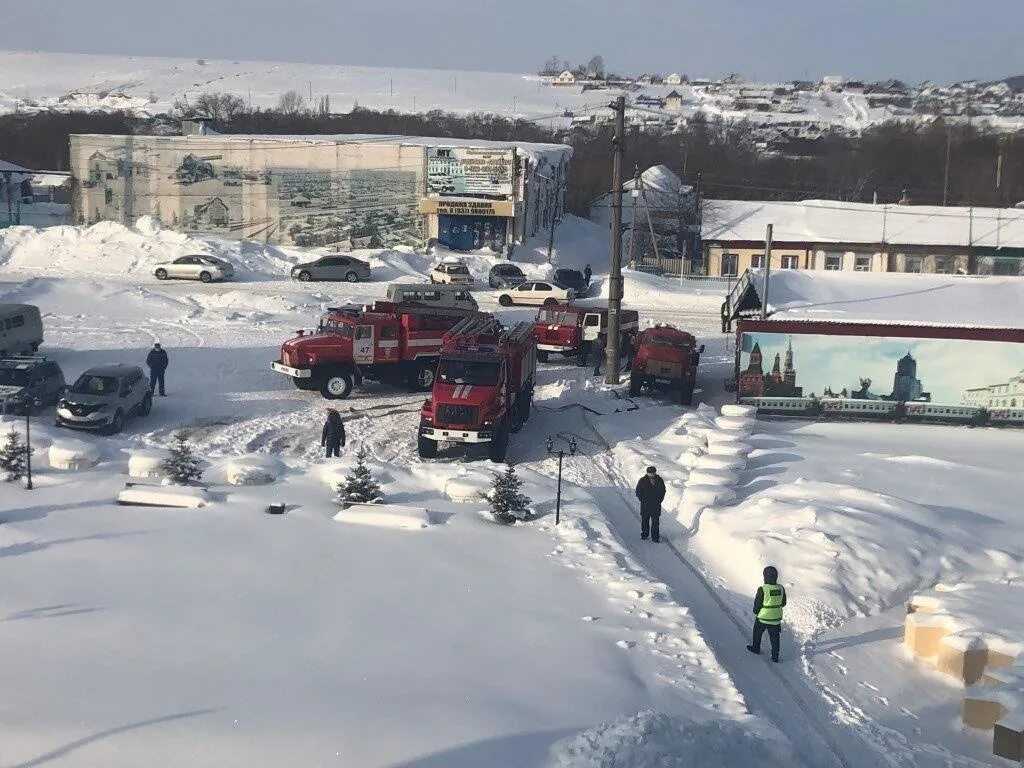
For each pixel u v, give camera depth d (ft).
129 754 33.58
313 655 43.11
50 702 37.17
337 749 34.71
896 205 227.61
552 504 69.56
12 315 112.68
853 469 82.33
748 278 122.52
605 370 124.67
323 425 94.63
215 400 102.99
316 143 215.92
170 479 69.46
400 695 39.50
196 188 220.02
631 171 325.83
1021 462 88.12
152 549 56.49
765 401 103.35
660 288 190.90
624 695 41.39
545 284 168.45
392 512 63.77
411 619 48.29
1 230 208.23
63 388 99.55
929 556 63.16
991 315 112.27
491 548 60.34
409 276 193.57
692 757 34.68
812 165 380.17
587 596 53.42
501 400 85.71
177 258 185.78
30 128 406.41
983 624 51.26
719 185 322.96
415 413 100.53
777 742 37.86
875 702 47.52
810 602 57.00
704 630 53.01
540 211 232.12
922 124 515.50
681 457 84.79
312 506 66.54
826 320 108.88
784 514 67.05
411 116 510.58
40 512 62.49
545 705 39.60
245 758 33.76
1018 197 314.35
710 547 66.18
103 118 444.55
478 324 99.81
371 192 216.54
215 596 49.78
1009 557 64.08
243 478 70.85
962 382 101.30
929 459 85.56
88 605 47.67
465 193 215.10
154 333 132.57
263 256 202.28
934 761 42.11
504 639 46.52
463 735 36.29
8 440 71.56
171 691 38.70
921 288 121.60
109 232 205.77
